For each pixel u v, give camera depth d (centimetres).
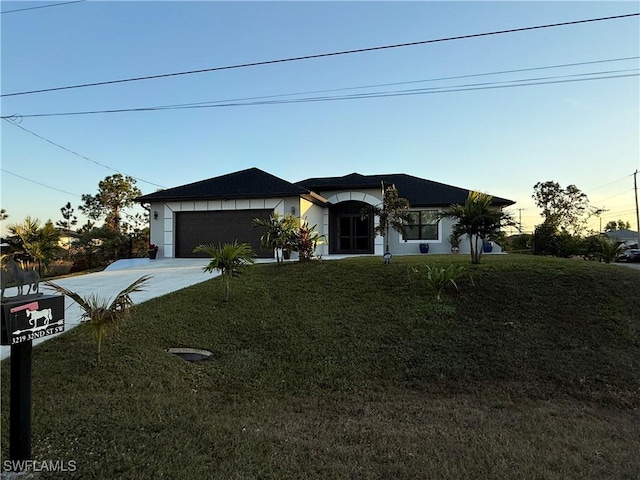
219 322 754
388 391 541
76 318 751
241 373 576
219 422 411
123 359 562
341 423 433
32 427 371
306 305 846
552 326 745
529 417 469
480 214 1105
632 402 532
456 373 594
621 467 352
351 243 2112
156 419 407
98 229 2588
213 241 1798
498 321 762
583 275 967
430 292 892
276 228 1295
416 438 396
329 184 2061
